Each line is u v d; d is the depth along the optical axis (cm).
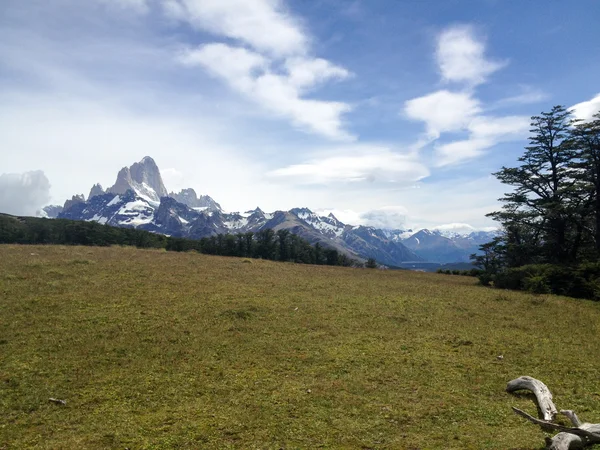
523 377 1237
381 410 1110
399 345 1700
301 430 998
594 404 1130
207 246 8494
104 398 1186
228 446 923
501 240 4866
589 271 3191
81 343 1602
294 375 1376
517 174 4719
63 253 3678
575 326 2033
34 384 1264
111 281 2633
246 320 2012
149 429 1005
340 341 1741
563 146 4362
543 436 941
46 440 961
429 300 2680
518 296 2942
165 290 2517
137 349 1569
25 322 1789
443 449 888
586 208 4184
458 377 1362
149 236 8369
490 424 1029
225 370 1406
